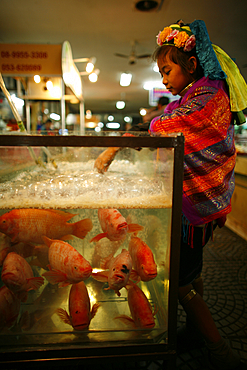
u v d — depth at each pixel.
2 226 0.71
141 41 4.87
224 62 0.93
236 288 1.63
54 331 0.75
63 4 3.60
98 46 5.10
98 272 0.79
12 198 0.71
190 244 0.92
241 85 0.94
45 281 0.76
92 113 14.62
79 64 6.09
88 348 0.72
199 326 0.94
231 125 0.93
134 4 3.61
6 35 4.60
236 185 2.85
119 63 6.12
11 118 3.69
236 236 2.62
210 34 4.61
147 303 0.78
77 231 0.77
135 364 1.01
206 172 0.86
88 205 0.71
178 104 1.05
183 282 0.94
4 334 0.73
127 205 0.72
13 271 0.71
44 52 2.68
